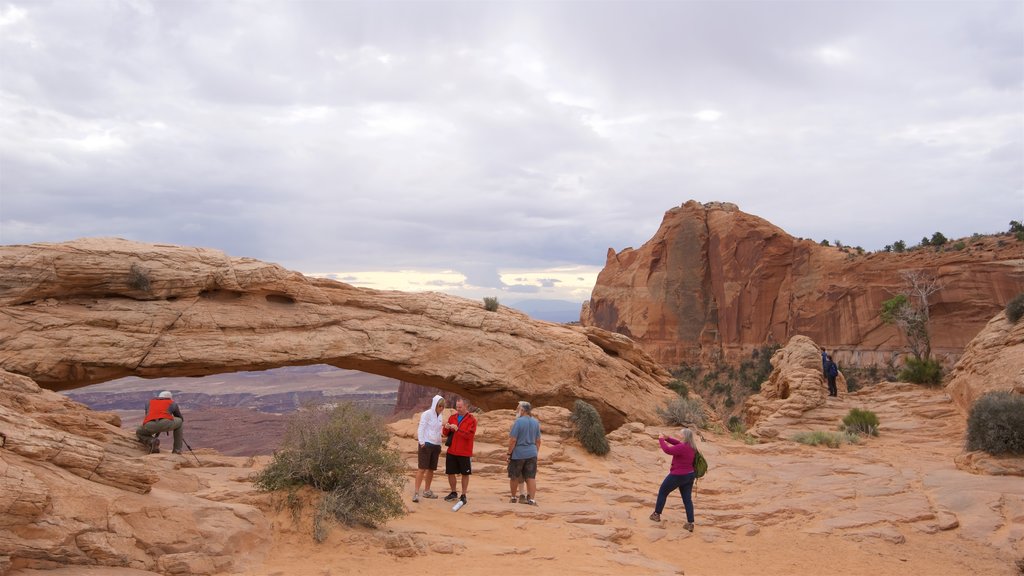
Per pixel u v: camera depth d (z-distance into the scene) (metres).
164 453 12.52
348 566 7.95
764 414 28.30
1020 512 12.84
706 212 130.75
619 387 36.22
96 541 6.51
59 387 24.64
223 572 7.20
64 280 25.03
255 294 29.42
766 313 114.44
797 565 10.64
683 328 125.38
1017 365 21.52
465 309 34.44
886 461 18.58
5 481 6.07
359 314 31.67
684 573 9.36
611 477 15.45
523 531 10.58
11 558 5.94
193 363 26.44
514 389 32.59
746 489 15.41
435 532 9.80
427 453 11.66
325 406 9.97
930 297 88.00
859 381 92.94
